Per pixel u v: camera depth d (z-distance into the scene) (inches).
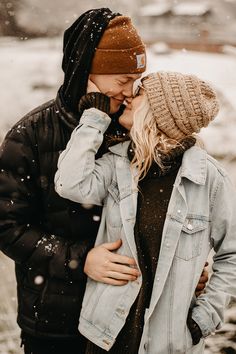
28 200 84.2
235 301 158.2
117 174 81.2
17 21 1521.9
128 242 78.3
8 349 134.3
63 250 82.8
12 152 83.0
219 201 80.7
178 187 78.5
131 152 81.8
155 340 78.2
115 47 81.2
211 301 81.4
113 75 82.2
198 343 82.8
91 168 79.2
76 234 85.4
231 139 408.8
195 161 80.1
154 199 79.1
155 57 1024.9
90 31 81.4
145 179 80.6
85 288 85.5
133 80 83.8
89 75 83.2
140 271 78.5
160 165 78.5
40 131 83.7
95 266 80.1
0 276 170.7
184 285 78.0
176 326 77.7
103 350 81.7
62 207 84.5
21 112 538.3
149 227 78.6
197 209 79.5
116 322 79.4
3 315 149.0
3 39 1459.2
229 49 1536.7
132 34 82.6
